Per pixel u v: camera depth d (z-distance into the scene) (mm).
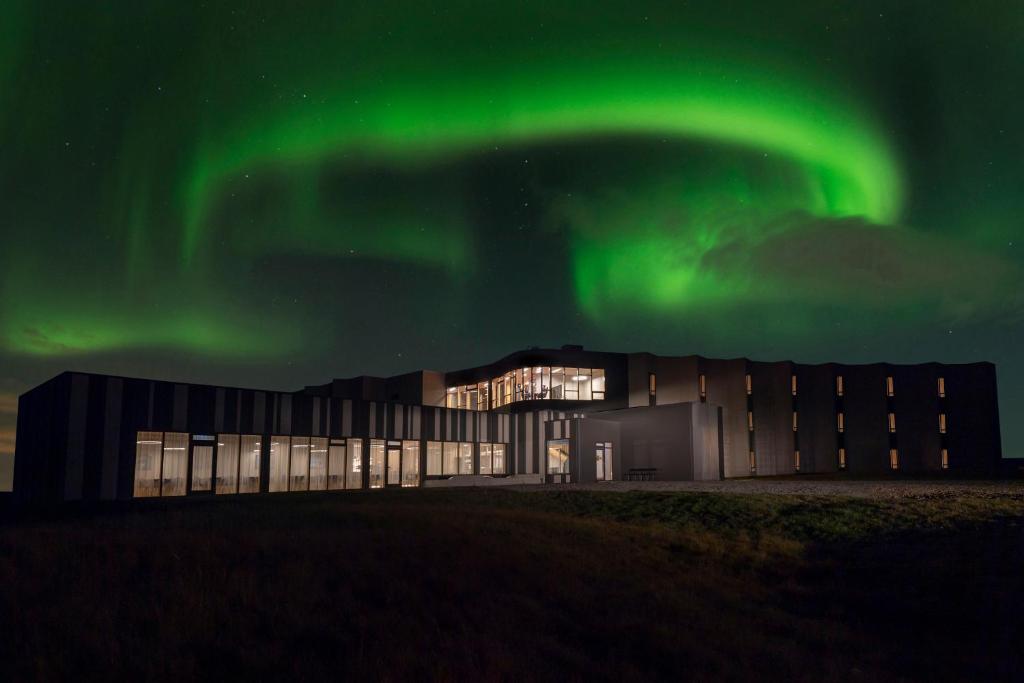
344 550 12844
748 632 10844
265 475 36750
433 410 45406
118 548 12242
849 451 58875
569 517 20484
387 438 42562
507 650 8727
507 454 49188
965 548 16312
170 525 15719
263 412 37094
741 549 17094
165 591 9727
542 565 13211
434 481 43812
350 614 9562
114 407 32188
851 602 13500
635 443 44156
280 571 11086
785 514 21281
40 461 34000
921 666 10086
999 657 10469
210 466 34844
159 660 7578
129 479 32094
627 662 8930
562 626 10133
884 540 17797
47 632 8086
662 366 57781
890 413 59000
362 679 7586
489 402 59094
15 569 10484
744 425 58281
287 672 7648
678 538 17938
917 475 47438
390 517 17625
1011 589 13555
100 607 8914
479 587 11414
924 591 13945
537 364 54000
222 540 13094
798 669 9430
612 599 11570
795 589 14258
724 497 24469
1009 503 21109
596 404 54750
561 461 43312
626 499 25234
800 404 59906
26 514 25672
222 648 8109
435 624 9430
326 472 39406
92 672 7242
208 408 35094
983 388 58469
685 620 10992
